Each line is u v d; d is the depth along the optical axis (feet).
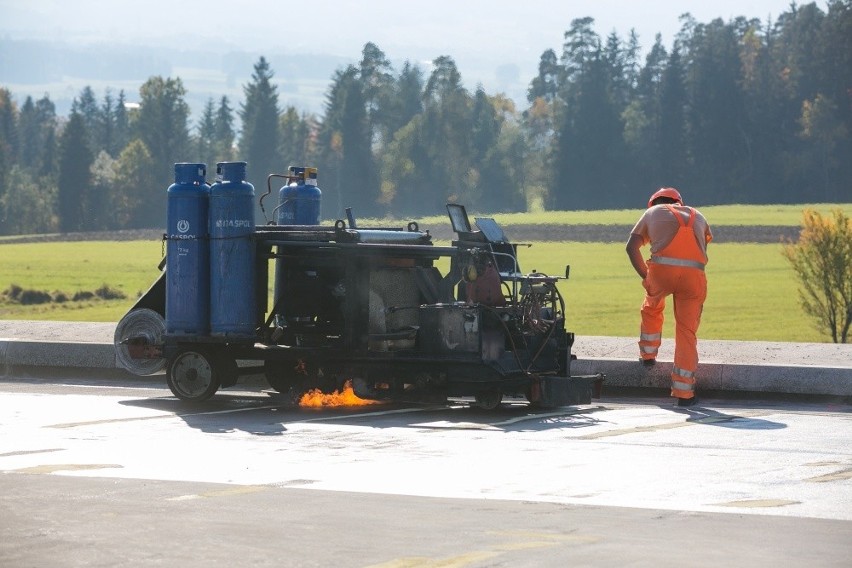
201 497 30.81
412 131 638.12
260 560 24.03
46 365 63.77
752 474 34.91
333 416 48.75
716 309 224.53
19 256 380.99
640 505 30.12
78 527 27.04
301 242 51.08
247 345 52.08
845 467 36.19
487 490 32.19
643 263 53.88
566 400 50.21
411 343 53.62
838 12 653.71
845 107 639.35
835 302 197.98
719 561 23.95
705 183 645.10
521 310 51.26
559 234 346.54
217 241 51.60
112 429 44.52
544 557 24.26
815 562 23.95
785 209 433.89
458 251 51.88
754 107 646.33
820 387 53.06
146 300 55.52
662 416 48.67
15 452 38.88
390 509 29.37
